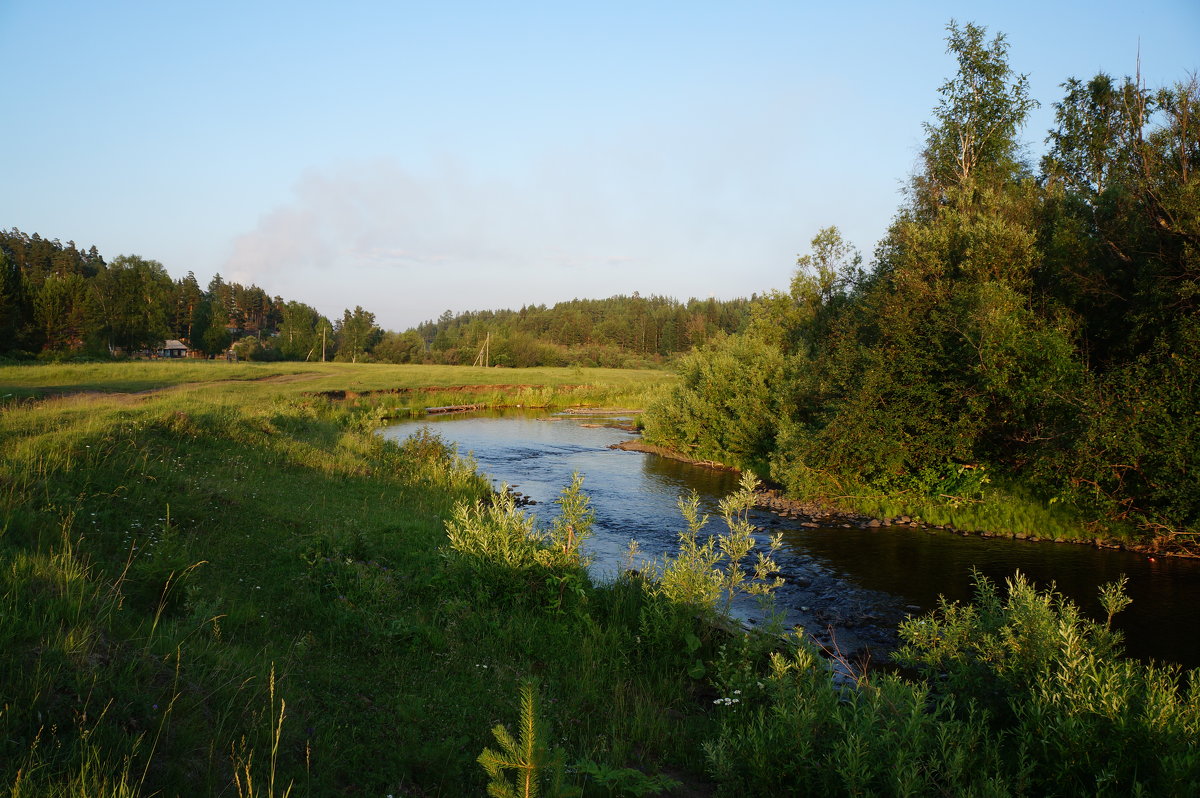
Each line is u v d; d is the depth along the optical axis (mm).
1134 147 18578
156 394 24016
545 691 6234
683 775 5176
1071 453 14031
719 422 24578
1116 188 17922
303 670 5586
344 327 107125
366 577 7840
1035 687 5410
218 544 8562
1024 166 27516
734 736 5586
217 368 46062
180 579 6637
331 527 10211
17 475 8500
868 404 17375
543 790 3820
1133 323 15695
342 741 4668
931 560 12859
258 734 4348
